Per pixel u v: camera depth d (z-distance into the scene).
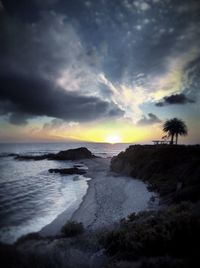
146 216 14.13
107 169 59.75
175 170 30.33
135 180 36.19
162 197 21.91
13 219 19.89
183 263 6.54
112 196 27.03
